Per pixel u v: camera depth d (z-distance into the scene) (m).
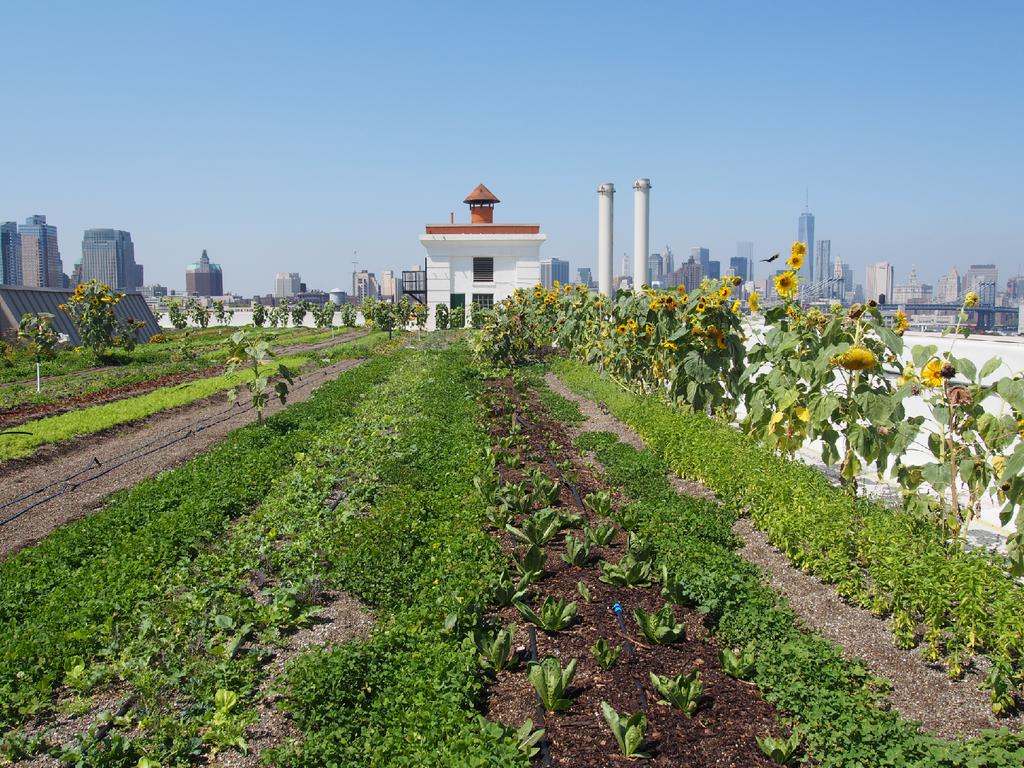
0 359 28.05
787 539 7.99
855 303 9.16
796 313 10.01
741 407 15.81
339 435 14.32
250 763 5.27
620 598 7.20
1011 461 6.70
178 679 6.04
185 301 77.25
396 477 11.12
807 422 9.43
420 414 16.28
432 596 7.11
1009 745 4.77
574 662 5.62
